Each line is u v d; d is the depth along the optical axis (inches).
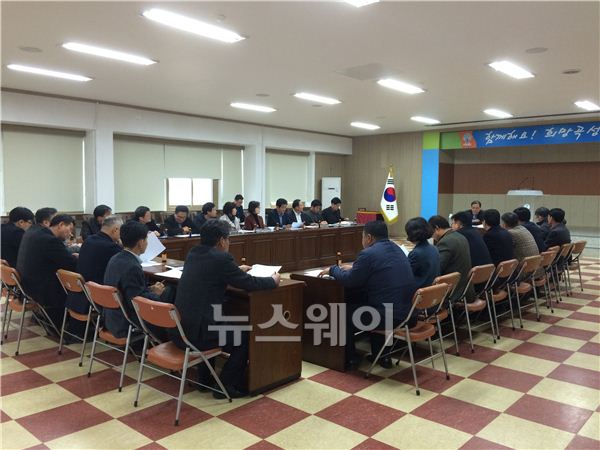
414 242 146.9
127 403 116.6
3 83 262.7
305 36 179.2
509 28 169.5
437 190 467.2
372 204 516.7
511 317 187.8
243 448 96.9
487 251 173.8
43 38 183.5
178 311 111.0
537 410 115.5
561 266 233.3
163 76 244.2
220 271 110.4
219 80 253.8
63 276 140.6
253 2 148.0
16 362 143.2
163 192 377.7
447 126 432.5
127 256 122.7
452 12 154.4
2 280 156.9
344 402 119.0
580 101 305.1
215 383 125.1
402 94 286.7
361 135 514.3
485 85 260.1
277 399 120.4
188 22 165.8
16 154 296.8
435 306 135.0
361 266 130.2
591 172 418.0
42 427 104.5
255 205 309.3
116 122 327.3
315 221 347.9
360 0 145.6
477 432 104.5
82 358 142.3
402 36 178.7
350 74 238.4
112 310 125.9
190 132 372.5
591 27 167.3
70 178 322.3
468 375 137.3
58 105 296.8
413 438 101.7
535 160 447.5
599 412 114.7
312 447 97.7
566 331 181.3
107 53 203.8
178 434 102.1
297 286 130.2
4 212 293.1
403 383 131.4
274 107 338.6
